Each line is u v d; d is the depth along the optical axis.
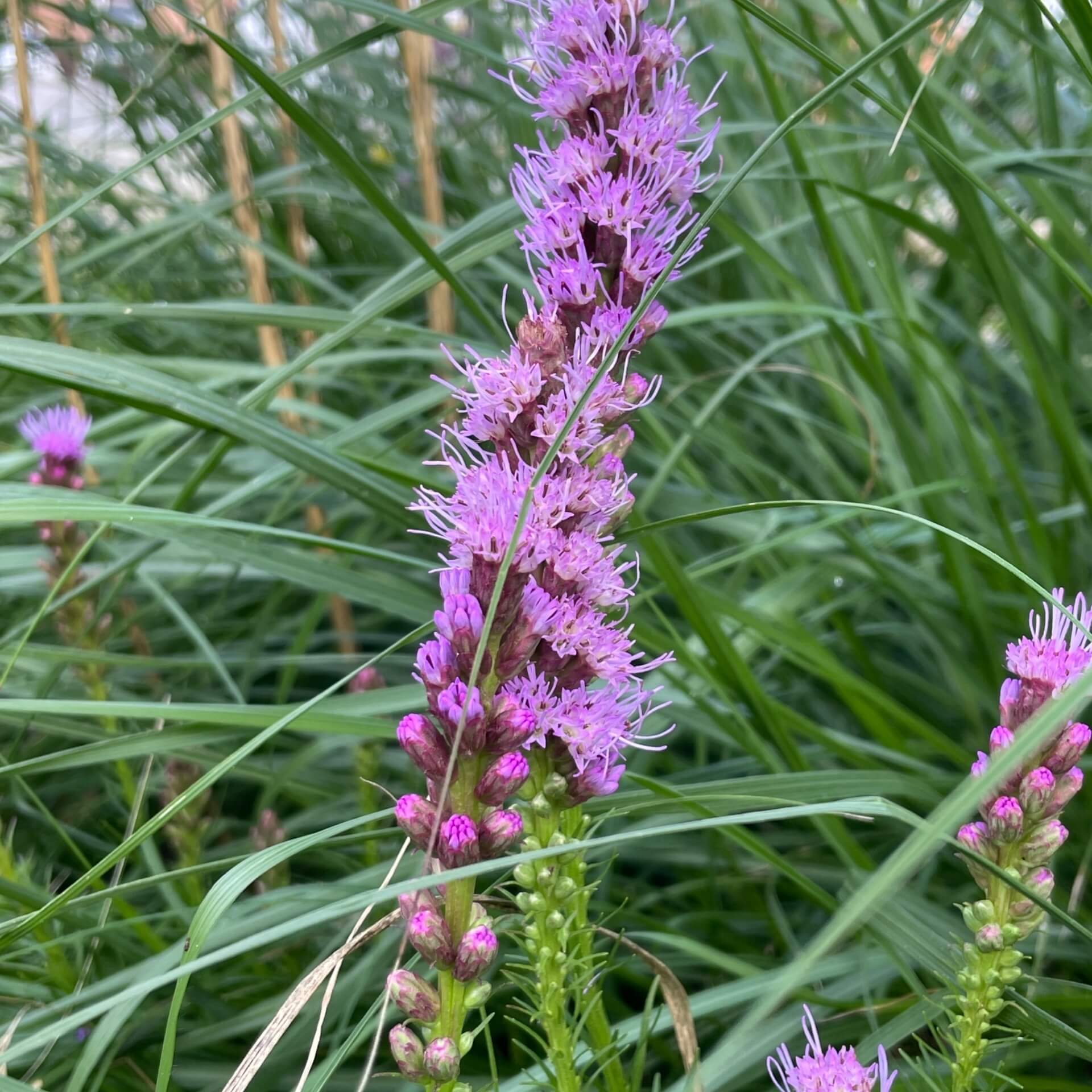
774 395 0.64
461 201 0.76
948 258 0.63
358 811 0.46
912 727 0.44
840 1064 0.25
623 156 0.26
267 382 0.37
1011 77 0.68
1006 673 0.46
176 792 0.40
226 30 0.54
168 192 0.77
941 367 0.58
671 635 0.44
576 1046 0.29
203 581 0.63
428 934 0.22
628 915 0.38
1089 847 0.38
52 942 0.34
